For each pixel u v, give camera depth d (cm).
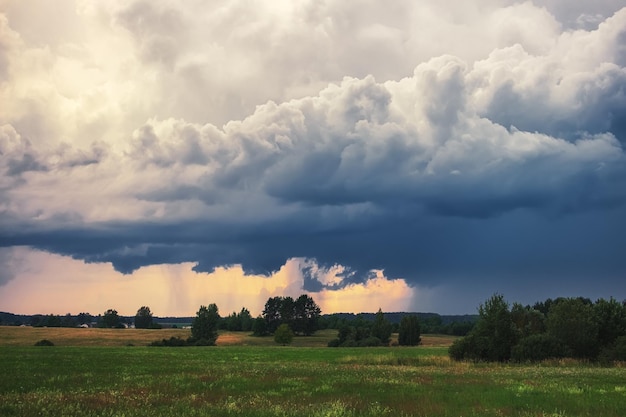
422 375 3862
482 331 6112
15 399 2264
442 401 2272
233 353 8588
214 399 2327
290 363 5691
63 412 1880
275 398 2375
